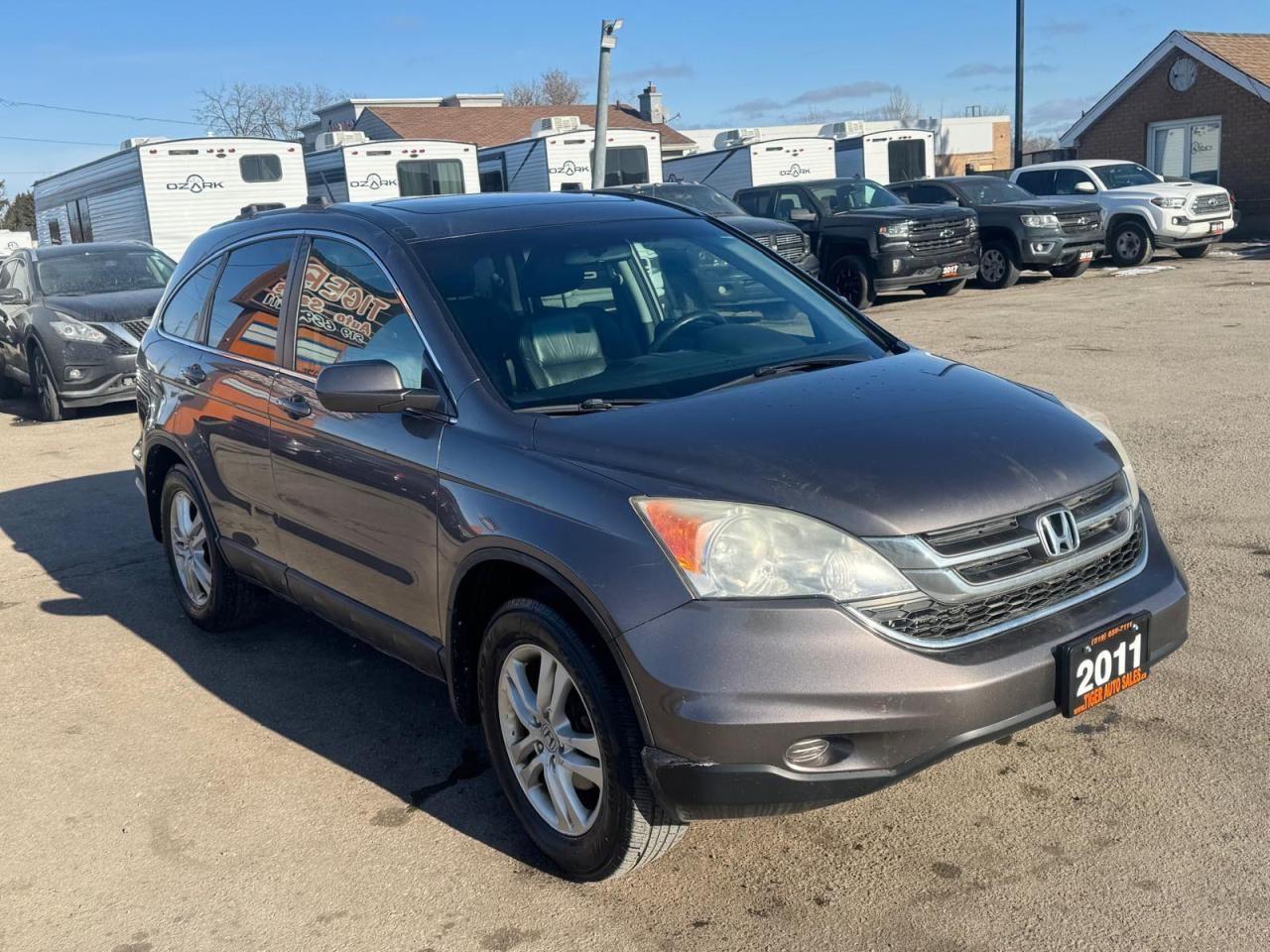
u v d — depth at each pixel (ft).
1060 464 10.19
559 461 10.29
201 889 10.85
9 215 200.03
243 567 15.62
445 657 11.59
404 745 13.50
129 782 12.98
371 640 13.11
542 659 10.33
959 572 9.33
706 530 9.21
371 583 12.64
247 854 11.39
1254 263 61.36
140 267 40.93
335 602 13.42
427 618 11.78
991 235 57.93
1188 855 10.12
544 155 69.62
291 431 13.56
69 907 10.69
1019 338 38.93
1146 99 89.25
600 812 9.87
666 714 9.02
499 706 10.92
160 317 17.95
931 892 9.97
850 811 11.31
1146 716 12.57
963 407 10.94
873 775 9.02
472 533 10.66
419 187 66.85
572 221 13.96
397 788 12.49
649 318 12.89
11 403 42.75
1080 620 9.81
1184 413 26.30
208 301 16.47
